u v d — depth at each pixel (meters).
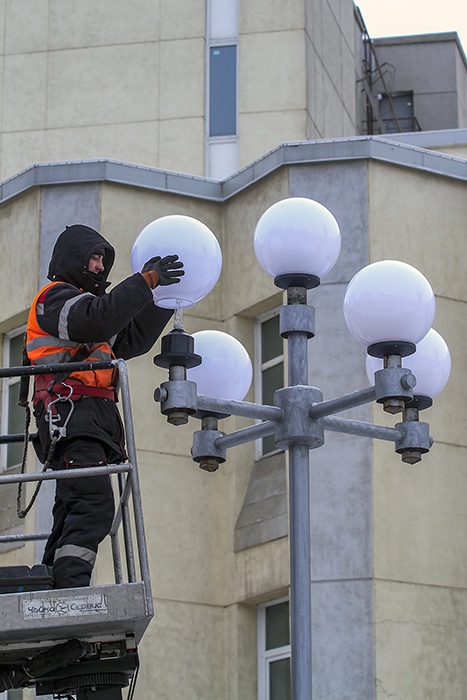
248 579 26.77
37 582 12.90
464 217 28.62
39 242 28.62
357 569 25.67
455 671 25.55
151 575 26.69
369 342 14.42
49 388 13.40
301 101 39.84
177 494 27.36
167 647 26.39
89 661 13.57
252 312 28.70
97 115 40.69
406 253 27.86
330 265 15.04
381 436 15.16
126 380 13.13
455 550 26.41
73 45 41.25
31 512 27.06
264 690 26.61
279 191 28.34
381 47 51.09
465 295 28.16
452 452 27.02
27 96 41.19
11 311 28.84
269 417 14.72
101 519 13.34
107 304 13.07
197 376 15.48
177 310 14.10
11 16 41.75
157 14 40.97
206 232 13.89
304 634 14.30
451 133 32.38
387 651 25.22
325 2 42.72
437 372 15.46
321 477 26.27
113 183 28.69
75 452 13.38
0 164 40.91
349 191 27.95
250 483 27.78
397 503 26.20
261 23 40.47
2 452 28.94
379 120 48.31
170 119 40.22
